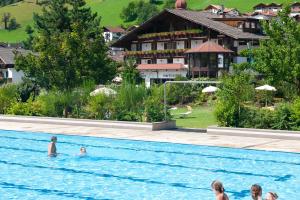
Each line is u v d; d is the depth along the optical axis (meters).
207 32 74.50
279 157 21.88
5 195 15.69
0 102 38.91
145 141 26.31
